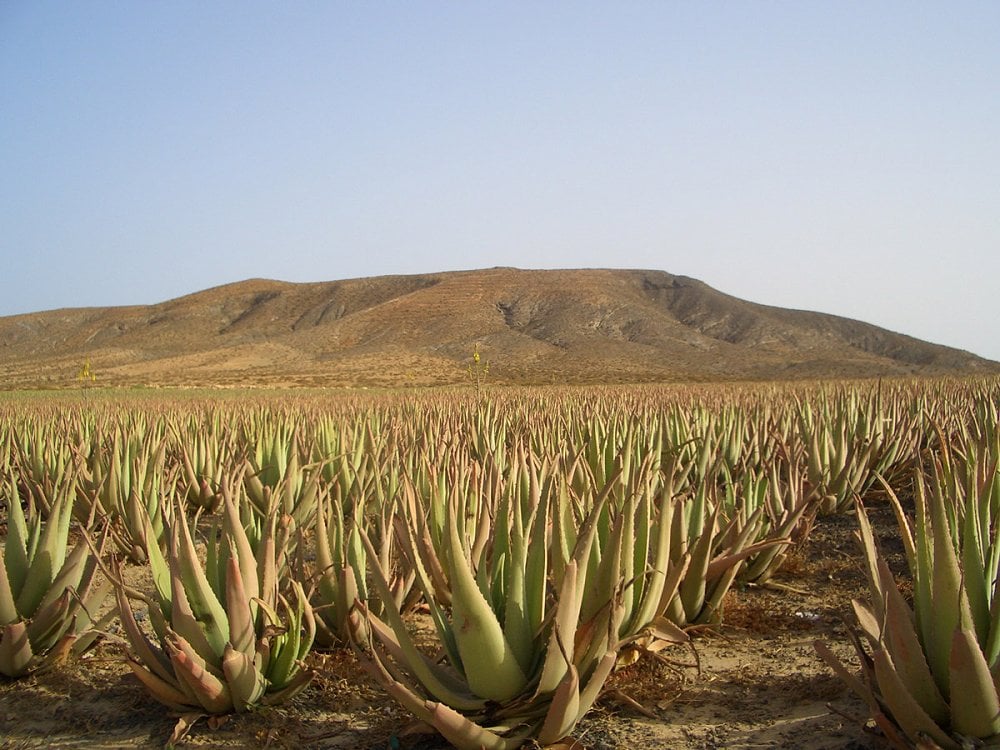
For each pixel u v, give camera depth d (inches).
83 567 276.5
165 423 613.3
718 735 208.1
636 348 6013.8
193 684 215.6
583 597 207.5
